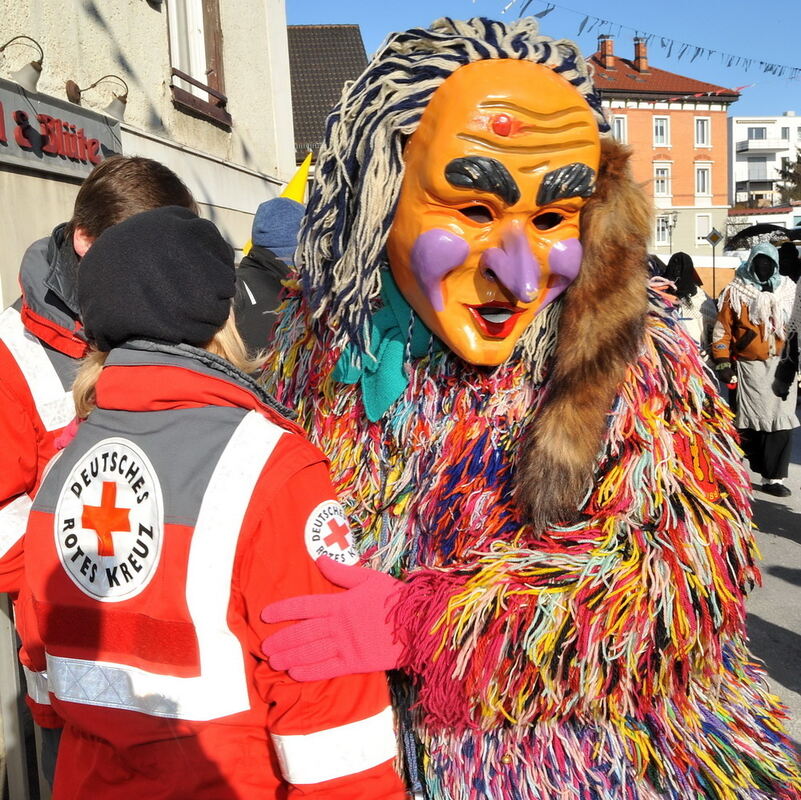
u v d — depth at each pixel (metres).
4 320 1.62
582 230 1.17
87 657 1.02
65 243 1.60
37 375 1.55
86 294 1.07
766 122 67.88
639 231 1.15
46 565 1.07
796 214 36.59
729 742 1.22
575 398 1.11
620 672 1.06
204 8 6.22
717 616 1.10
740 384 5.11
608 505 1.12
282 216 2.88
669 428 1.14
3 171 3.22
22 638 1.21
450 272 1.17
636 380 1.13
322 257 1.33
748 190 68.56
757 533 4.57
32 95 3.38
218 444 1.01
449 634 1.05
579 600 1.05
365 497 1.38
